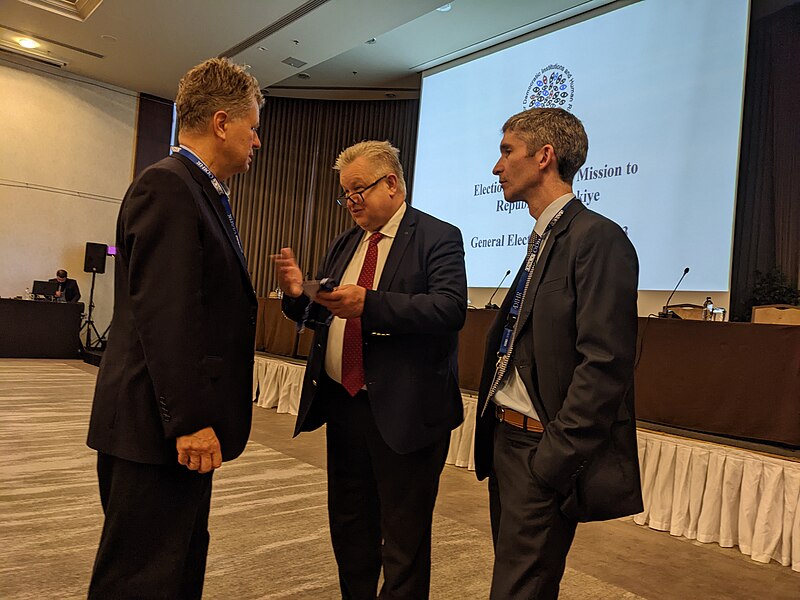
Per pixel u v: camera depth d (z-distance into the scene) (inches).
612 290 43.9
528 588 44.9
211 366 45.5
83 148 359.3
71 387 228.4
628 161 209.3
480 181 260.5
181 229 43.2
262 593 73.9
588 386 42.4
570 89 229.9
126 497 44.0
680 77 199.0
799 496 97.7
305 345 244.4
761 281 184.5
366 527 64.1
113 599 43.5
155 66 329.1
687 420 121.0
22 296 343.9
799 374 106.3
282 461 146.5
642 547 105.0
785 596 86.3
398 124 334.6
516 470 48.4
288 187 352.2
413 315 53.6
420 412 57.5
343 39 266.2
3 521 92.0
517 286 53.5
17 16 278.7
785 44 193.5
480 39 263.1
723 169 187.2
